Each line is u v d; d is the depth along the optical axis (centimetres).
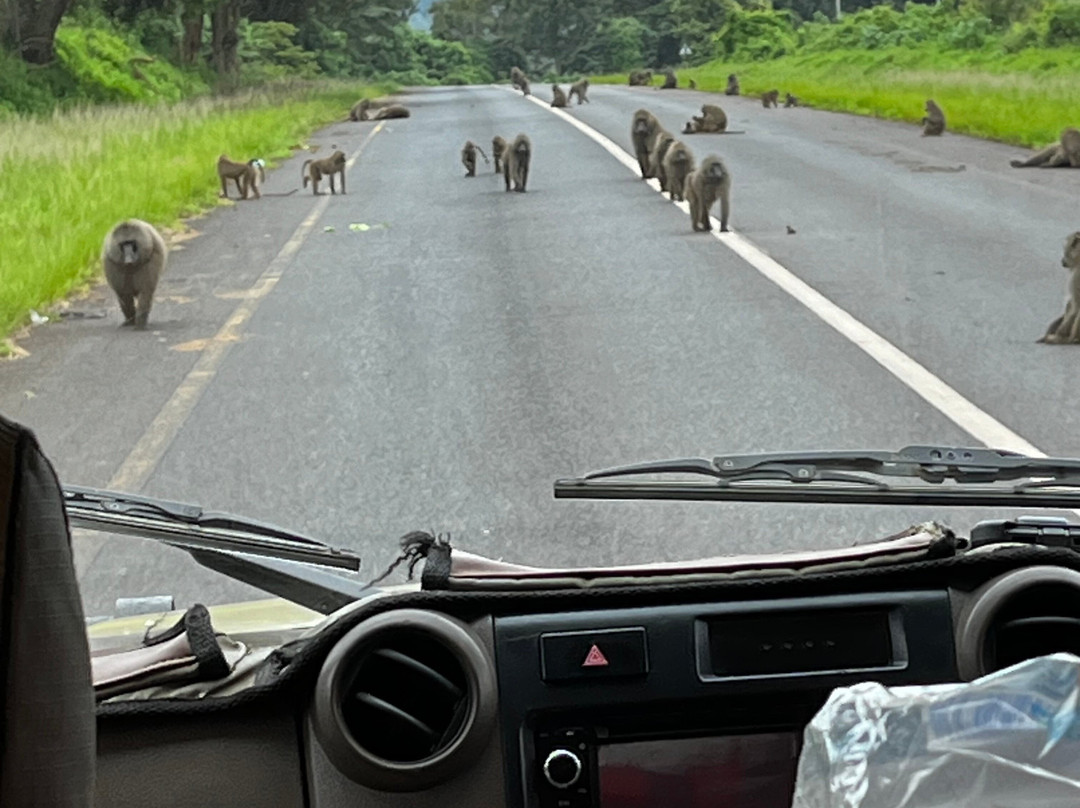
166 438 817
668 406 848
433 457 750
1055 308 1147
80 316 1231
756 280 1316
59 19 5038
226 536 329
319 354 1045
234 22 6812
